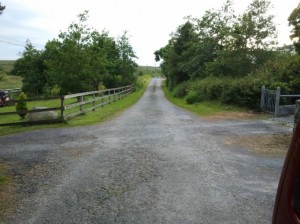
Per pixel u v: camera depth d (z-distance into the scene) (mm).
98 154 7730
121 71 46750
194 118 14195
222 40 29875
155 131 10750
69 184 5680
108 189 5430
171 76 43188
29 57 45531
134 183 5703
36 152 8023
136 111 17844
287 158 1791
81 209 4668
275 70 17359
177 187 5504
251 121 12922
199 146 8484
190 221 4281
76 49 28203
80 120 13547
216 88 19797
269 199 4988
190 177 6008
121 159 7246
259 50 23438
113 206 4762
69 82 28500
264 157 7395
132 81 49531
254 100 16359
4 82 63125
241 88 16625
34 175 6191
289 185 1740
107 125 12234
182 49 39688
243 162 6980
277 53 23906
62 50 28422
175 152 7844
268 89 15445
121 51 46500
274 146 8438
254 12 23578
